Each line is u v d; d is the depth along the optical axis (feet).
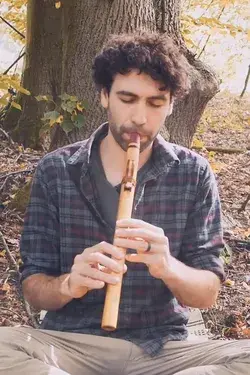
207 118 31.27
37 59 22.38
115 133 8.36
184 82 8.23
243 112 35.42
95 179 8.73
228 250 14.89
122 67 8.04
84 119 16.98
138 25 16.83
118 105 8.19
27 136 22.52
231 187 20.75
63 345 8.50
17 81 19.10
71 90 17.28
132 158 8.16
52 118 16.83
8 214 16.17
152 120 8.21
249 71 38.24
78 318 8.81
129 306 8.63
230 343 8.61
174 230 8.77
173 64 8.07
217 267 8.72
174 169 8.82
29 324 12.13
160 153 8.74
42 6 22.26
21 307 12.62
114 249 7.64
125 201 8.05
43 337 8.50
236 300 13.33
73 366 8.38
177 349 8.61
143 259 7.79
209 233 8.95
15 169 19.39
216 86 17.48
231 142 28.27
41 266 8.82
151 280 8.59
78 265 7.78
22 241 8.96
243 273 14.52
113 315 7.50
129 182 8.13
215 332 12.32
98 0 16.98
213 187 9.01
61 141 17.44
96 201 8.67
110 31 16.94
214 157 24.82
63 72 17.66
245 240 15.88
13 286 13.19
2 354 7.98
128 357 8.50
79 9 17.19
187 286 8.20
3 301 12.73
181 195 8.80
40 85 22.38
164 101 8.19
